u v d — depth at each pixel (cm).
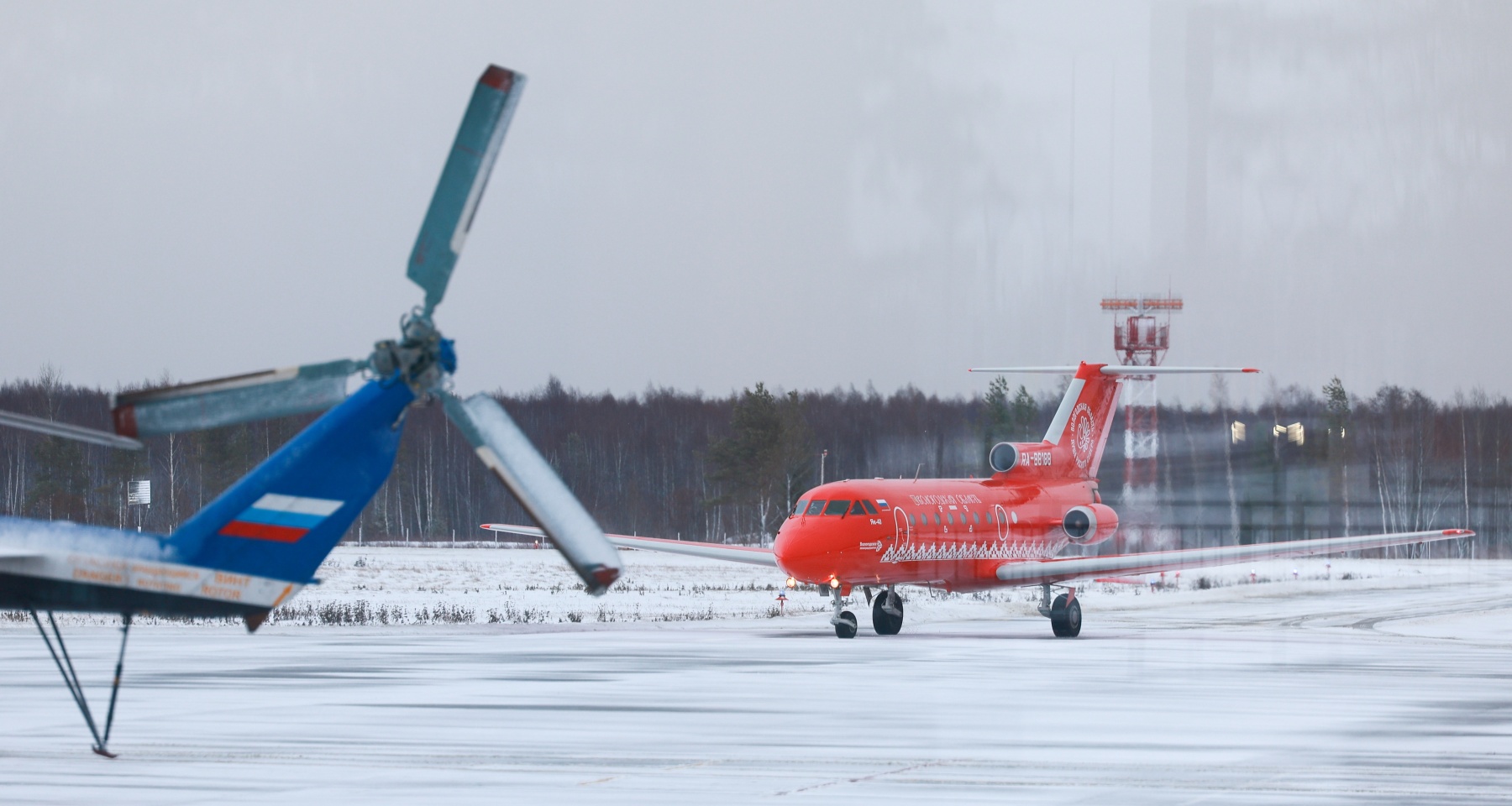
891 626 12225
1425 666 8975
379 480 4484
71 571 4350
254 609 4431
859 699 6975
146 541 4388
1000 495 12950
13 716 6225
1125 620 14500
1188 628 13188
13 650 9812
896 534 11488
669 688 7456
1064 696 7144
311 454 4409
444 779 4594
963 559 12212
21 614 13100
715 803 4175
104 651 9738
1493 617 14925
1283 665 9025
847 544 11212
